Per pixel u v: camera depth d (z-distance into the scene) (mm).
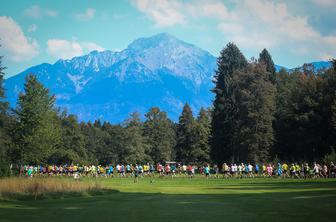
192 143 161375
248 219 21281
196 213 24344
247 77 108500
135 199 35625
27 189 38656
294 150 108062
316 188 45375
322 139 99562
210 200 33250
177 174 103000
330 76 103250
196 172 122062
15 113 99812
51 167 101688
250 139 104125
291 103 105125
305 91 103188
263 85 105750
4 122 98562
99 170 95312
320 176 74000
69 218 23109
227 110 122438
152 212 25328
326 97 98250
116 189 46531
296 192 40062
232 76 125875
